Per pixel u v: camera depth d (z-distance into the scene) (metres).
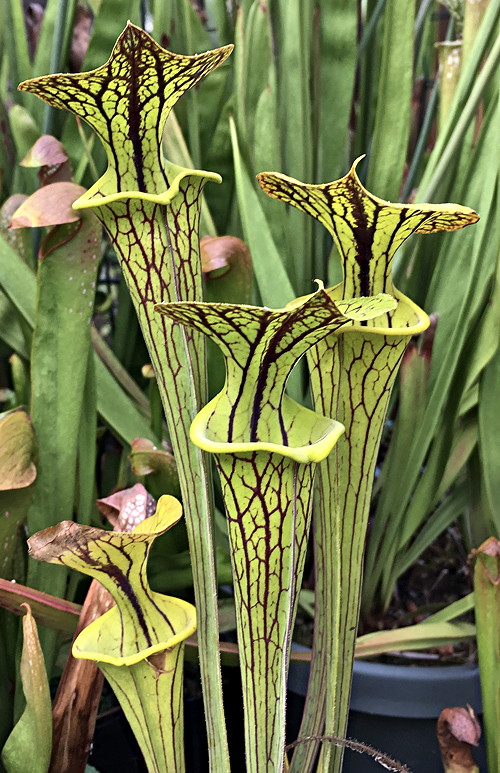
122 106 0.34
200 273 0.38
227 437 0.34
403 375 0.64
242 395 0.33
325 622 0.43
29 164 0.55
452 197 0.68
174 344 0.37
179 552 0.64
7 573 0.57
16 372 0.64
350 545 0.42
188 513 0.39
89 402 0.60
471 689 0.62
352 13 0.67
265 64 0.72
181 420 0.38
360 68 0.75
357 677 0.63
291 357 0.31
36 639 0.44
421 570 0.81
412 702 0.62
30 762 0.47
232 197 0.76
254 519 0.33
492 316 0.61
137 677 0.40
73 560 0.37
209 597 0.40
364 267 0.38
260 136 0.68
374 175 0.66
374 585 0.72
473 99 0.57
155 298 0.36
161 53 0.32
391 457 0.68
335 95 0.70
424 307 0.73
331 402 0.39
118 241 0.36
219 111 0.77
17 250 0.66
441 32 0.93
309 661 0.59
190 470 0.39
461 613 0.66
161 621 0.41
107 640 0.41
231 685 0.72
